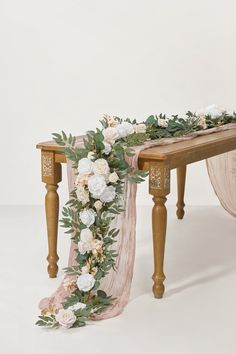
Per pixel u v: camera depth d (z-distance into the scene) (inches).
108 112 249.3
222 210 245.1
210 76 244.4
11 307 151.6
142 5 243.0
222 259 187.5
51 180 166.4
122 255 156.0
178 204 230.4
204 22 241.9
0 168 254.7
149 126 172.4
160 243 154.9
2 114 251.9
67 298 151.0
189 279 171.2
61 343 134.3
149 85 246.8
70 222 160.4
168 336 137.6
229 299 157.5
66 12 245.0
